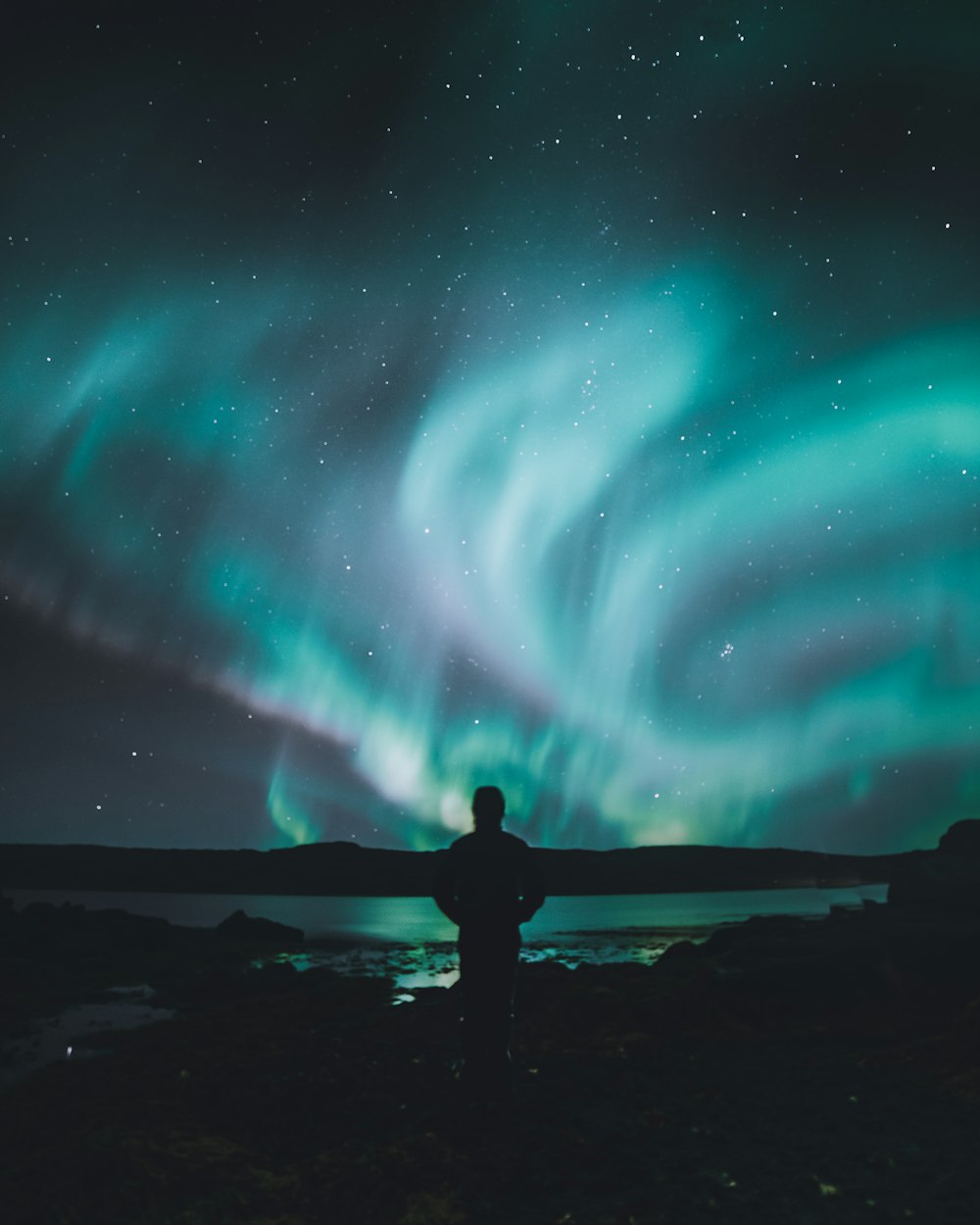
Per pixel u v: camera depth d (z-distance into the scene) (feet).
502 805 17.04
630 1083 16.75
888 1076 17.15
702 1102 15.55
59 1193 11.63
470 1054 15.66
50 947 36.52
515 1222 10.74
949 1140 13.43
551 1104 15.39
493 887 16.21
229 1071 17.54
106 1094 16.44
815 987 23.53
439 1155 12.75
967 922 25.99
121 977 32.09
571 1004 23.35
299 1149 13.37
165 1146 13.34
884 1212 10.84
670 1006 22.47
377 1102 15.21
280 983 30.68
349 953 40.88
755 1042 20.42
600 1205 11.22
